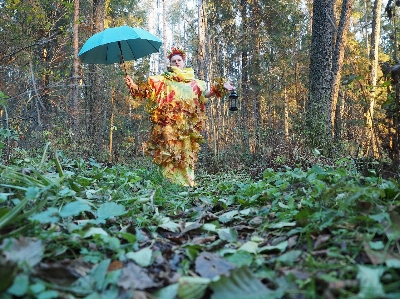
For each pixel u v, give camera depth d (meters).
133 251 2.06
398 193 2.31
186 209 3.60
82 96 13.98
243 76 20.36
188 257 2.00
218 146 13.48
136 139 17.98
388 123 3.07
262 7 19.97
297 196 3.11
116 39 5.12
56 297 1.40
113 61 5.91
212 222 2.72
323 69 9.55
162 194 4.09
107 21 20.33
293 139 8.78
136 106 20.56
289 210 2.68
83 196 3.20
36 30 8.12
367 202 2.15
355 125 8.00
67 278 1.54
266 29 20.16
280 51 20.78
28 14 7.82
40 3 8.38
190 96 5.61
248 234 2.45
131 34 5.20
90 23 13.62
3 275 1.30
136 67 20.28
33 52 7.68
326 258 1.71
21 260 1.55
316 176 3.32
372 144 3.58
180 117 5.51
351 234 1.89
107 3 17.56
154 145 5.57
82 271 1.67
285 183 3.59
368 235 1.82
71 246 1.97
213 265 1.80
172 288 1.55
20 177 2.73
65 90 10.54
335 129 9.52
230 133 15.48
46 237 1.87
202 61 13.17
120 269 1.69
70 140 8.78
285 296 1.46
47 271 1.52
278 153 8.25
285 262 1.76
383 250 1.69
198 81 5.72
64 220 2.45
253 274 1.56
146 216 2.92
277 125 22.86
